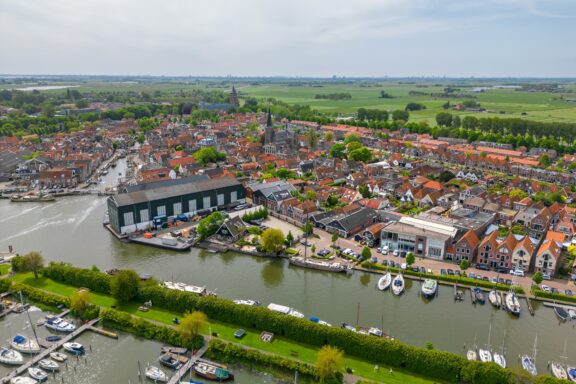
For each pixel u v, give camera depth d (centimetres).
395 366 10719
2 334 12088
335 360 10006
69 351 11369
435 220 19538
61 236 19725
